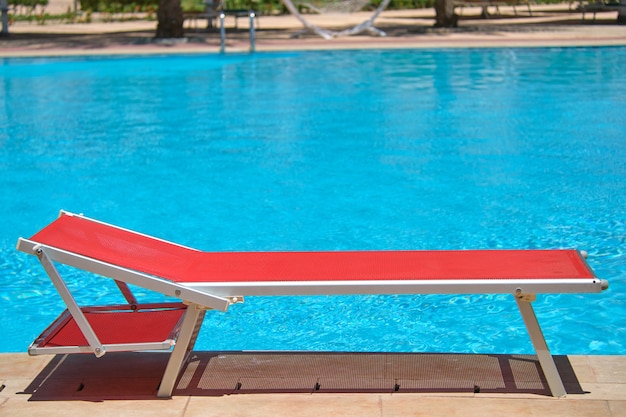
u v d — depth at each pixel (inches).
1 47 769.6
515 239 236.1
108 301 199.0
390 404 123.1
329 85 537.3
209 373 136.0
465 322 181.2
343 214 264.4
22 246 124.4
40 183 312.3
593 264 214.4
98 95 517.0
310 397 126.3
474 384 129.2
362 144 365.1
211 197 288.5
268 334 177.9
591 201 271.1
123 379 133.8
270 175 316.8
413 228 248.4
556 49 691.4
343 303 193.8
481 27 886.4
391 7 1301.7
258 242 239.3
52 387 131.3
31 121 437.1
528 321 123.6
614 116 412.5
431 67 610.5
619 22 915.4
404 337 174.4
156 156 353.4
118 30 992.9
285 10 1202.6
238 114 442.9
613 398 123.0
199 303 122.4
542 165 320.2
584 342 169.9
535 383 129.0
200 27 976.9
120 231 145.6
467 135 378.0
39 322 187.5
